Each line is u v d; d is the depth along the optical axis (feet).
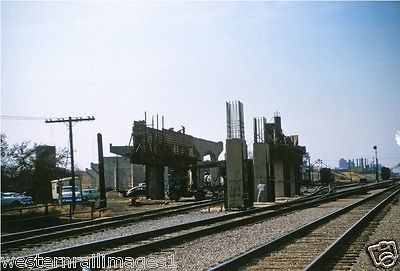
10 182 177.06
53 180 170.71
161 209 94.12
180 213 86.89
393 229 50.67
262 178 121.29
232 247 41.14
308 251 37.68
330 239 44.39
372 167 636.48
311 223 53.83
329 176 249.34
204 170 219.00
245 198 90.63
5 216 86.07
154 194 150.82
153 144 147.84
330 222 60.64
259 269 30.71
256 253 34.94
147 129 146.20
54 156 184.65
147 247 39.40
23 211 101.19
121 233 56.95
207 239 46.73
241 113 95.35
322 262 31.78
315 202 103.50
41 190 181.27
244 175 92.43
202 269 31.27
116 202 145.38
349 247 38.81
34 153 181.98
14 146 179.11
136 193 188.85
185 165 166.50
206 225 61.87
